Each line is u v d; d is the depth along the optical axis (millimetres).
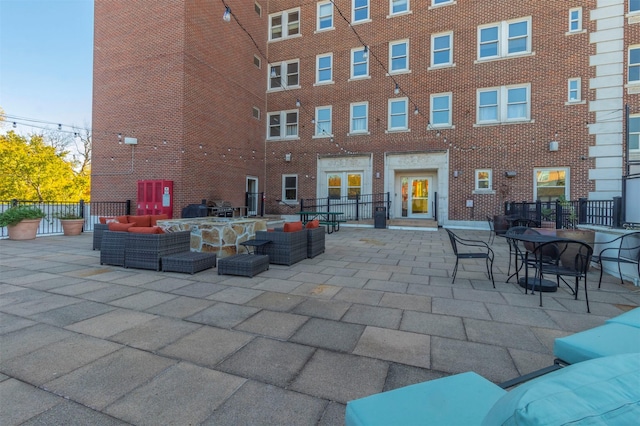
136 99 12875
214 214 12867
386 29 15312
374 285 4879
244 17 15688
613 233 5516
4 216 9250
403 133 15016
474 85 13844
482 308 3869
